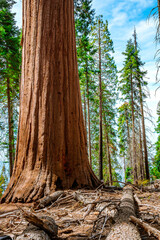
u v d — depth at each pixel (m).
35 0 6.48
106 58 23.09
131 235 1.71
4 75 19.73
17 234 2.32
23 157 5.69
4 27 20.05
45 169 5.45
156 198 4.18
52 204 3.93
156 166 26.70
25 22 6.68
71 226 2.71
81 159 6.31
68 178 5.68
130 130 29.27
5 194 5.27
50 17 6.43
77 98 6.78
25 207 4.22
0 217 3.33
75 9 17.19
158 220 2.62
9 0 19.31
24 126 6.00
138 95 23.31
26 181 5.27
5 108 22.33
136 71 23.12
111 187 6.55
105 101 26.58
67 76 6.56
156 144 28.66
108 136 29.88
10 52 20.30
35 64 6.21
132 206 2.64
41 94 6.00
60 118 6.08
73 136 6.32
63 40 6.63
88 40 21.64
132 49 24.16
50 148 5.68
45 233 2.01
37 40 6.30
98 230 2.42
